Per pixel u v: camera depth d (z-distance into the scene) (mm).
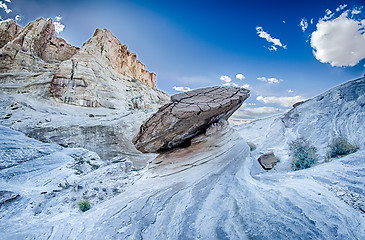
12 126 17344
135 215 3357
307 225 2537
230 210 3176
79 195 5738
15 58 35125
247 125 21328
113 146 19000
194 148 4746
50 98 26312
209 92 4508
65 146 17375
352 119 10484
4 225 4125
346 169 4652
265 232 2514
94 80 30969
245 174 4539
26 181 7844
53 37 46812
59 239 3100
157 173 4711
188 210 3293
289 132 14250
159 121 3854
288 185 4059
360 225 2559
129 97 38062
